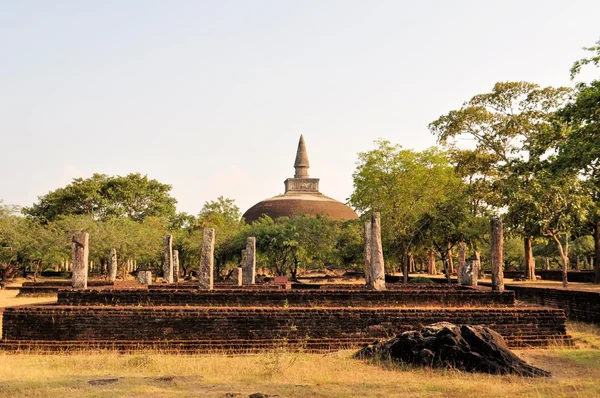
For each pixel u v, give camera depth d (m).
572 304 23.02
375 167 43.81
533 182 29.52
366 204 44.41
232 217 72.81
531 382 11.93
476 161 43.12
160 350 16.23
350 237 50.25
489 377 12.42
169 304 18.75
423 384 11.68
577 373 12.95
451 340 13.52
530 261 42.91
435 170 43.03
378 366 13.63
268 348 16.44
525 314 16.84
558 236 35.56
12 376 12.53
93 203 69.81
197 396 10.57
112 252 36.94
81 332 16.62
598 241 35.84
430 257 58.88
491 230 20.25
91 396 10.52
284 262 53.28
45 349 16.30
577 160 26.05
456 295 19.25
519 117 41.09
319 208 99.56
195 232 59.66
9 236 47.81
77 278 19.48
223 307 17.69
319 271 65.38
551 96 40.44
